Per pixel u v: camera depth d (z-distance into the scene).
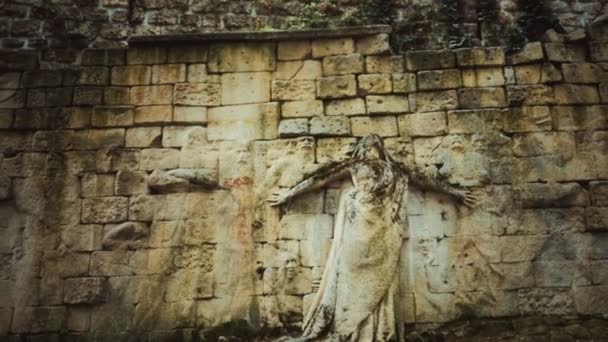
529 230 9.18
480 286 8.92
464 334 8.63
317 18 11.95
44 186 9.42
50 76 9.97
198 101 9.85
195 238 9.19
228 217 9.27
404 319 8.72
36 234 9.22
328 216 9.20
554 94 9.82
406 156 9.52
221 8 12.29
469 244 9.09
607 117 9.73
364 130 9.67
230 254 9.11
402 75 9.93
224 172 9.49
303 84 9.93
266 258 9.09
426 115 9.72
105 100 9.85
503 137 9.59
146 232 9.23
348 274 8.43
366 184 8.87
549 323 8.74
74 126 9.71
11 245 9.16
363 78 9.91
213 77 9.98
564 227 9.20
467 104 9.76
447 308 8.81
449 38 11.92
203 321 8.84
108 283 9.02
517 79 9.89
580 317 8.83
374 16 12.12
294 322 8.77
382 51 10.03
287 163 9.48
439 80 9.89
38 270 9.06
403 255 9.01
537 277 8.98
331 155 9.52
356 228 8.62
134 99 9.87
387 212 8.76
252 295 8.93
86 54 10.07
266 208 9.29
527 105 9.74
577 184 9.40
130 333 8.80
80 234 9.22
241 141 9.64
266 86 9.93
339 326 8.23
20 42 11.91
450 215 9.21
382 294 8.38
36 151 9.58
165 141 9.66
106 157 9.57
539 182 9.39
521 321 8.77
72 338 8.78
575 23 12.29
